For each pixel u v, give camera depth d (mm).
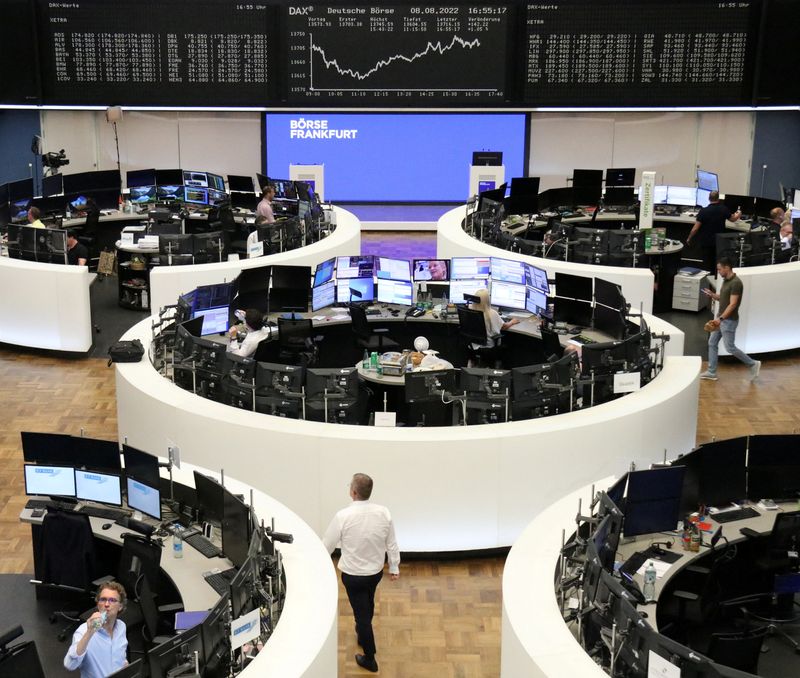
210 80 17156
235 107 17328
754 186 18750
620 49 17094
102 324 13094
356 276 11398
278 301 11242
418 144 18578
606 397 8898
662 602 6828
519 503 7926
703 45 17031
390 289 11375
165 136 18406
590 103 17375
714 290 13039
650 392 8688
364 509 6496
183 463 7473
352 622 7145
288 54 17125
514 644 5422
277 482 7930
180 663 5223
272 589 6031
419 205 18906
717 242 13180
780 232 13859
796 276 12023
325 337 11523
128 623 6652
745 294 11898
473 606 7375
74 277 11758
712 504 7328
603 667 5395
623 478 6672
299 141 18438
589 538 6102
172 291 12180
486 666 6703
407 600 7426
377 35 17078
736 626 7215
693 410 9094
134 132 18344
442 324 11430
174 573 6406
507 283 11195
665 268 13984
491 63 17250
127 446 7074
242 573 5582
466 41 17125
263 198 14781
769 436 7355
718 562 6883
